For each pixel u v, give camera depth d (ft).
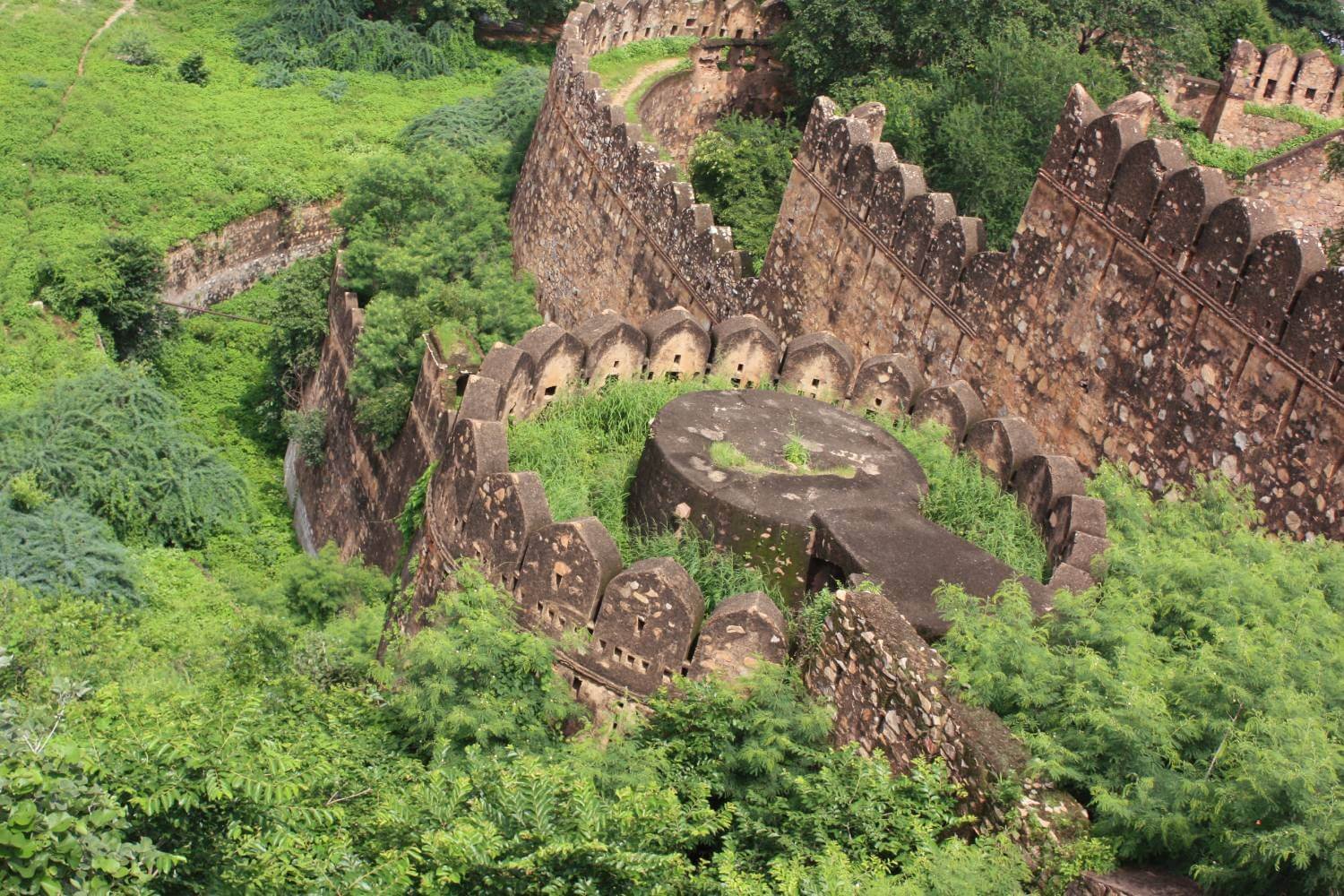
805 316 94.07
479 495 63.72
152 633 89.25
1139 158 70.90
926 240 83.82
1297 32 168.76
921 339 84.38
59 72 190.70
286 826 46.98
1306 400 62.64
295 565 96.58
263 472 134.41
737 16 146.61
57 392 124.77
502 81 187.42
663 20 148.56
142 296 148.46
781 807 53.42
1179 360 68.64
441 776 51.52
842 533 61.67
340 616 88.79
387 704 60.49
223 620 96.07
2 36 196.95
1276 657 49.08
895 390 74.74
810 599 61.62
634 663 58.59
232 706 55.67
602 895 47.06
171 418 128.16
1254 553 58.34
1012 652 52.39
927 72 121.19
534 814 48.42
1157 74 133.69
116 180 168.55
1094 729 49.24
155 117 182.19
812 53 130.72
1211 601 53.88
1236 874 45.03
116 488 118.01
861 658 55.06
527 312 117.80
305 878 45.62
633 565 58.59
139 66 197.06
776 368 76.95
